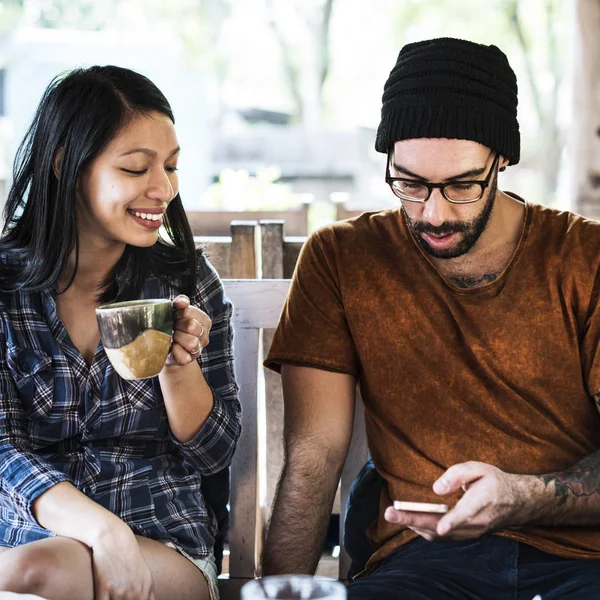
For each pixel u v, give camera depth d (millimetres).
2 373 1871
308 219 3178
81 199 1867
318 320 2037
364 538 2031
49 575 1584
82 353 1942
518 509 1710
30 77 8945
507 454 1891
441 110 1829
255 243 2561
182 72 10219
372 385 1994
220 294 2070
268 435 2377
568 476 1782
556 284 1911
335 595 1179
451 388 1931
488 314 1921
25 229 1923
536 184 16109
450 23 17438
